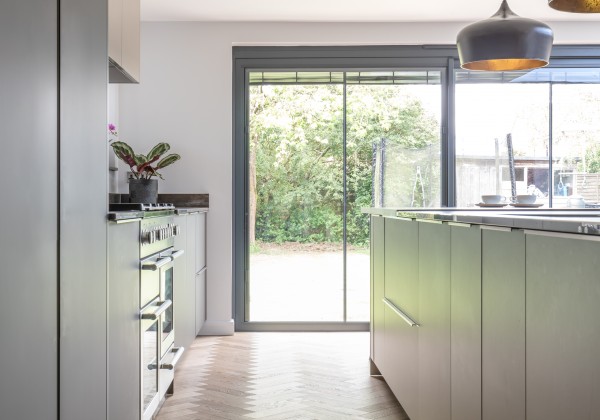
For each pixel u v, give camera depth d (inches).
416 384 102.3
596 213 85.7
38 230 55.5
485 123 206.8
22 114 51.9
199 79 197.5
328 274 208.1
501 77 207.5
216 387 138.5
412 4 179.9
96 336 73.5
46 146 57.5
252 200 206.7
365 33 197.9
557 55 204.4
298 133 207.2
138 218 92.2
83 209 68.9
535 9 185.0
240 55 202.7
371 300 150.1
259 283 206.4
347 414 119.9
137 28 134.7
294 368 155.2
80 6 68.4
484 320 67.3
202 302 186.7
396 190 207.8
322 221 208.2
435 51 202.5
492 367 64.7
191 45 197.3
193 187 197.5
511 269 59.2
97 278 74.1
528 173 207.9
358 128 207.2
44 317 56.9
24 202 52.4
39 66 55.7
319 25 197.5
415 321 102.9
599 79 207.9
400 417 118.0
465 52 103.5
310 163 207.8
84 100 69.8
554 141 208.2
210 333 197.5
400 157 207.5
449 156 204.8
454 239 79.2
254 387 138.6
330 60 203.9
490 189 207.5
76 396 66.0
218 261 197.5
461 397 76.0
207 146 197.6
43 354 56.6
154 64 196.9
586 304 45.0
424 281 96.2
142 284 98.9
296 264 207.6
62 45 62.1
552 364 50.5
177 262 136.3
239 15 190.4
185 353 171.5
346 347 179.0
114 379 82.0
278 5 180.9
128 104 196.9
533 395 54.2
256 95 205.9
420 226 99.0
